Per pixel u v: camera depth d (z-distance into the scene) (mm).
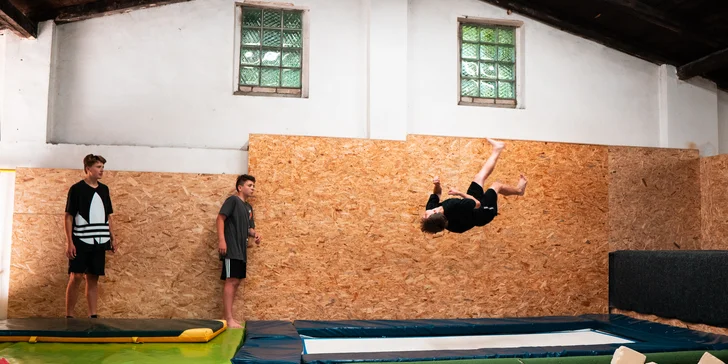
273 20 6652
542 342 5055
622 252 6520
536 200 6605
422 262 6297
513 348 4422
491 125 6914
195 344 4254
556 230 6625
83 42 6234
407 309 6223
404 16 6637
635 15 6496
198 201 6035
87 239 5262
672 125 7312
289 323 5488
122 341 4266
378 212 6266
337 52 6625
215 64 6430
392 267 6238
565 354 4297
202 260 5984
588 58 7234
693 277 5457
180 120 6312
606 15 6828
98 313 5781
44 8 6012
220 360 3758
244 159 6254
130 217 5914
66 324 4527
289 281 6039
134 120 6246
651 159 6977
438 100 6812
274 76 6605
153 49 6328
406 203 6324
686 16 6512
